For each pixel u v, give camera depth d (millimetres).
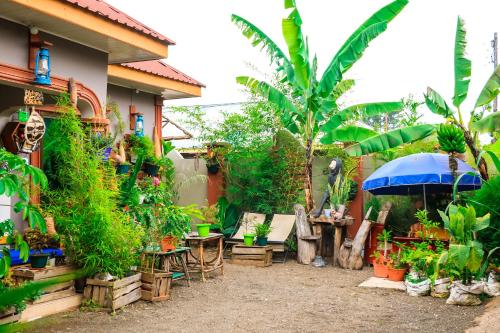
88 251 5809
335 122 10422
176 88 9961
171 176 11781
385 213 10070
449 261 6223
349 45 9578
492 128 8477
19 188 4156
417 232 8578
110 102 8961
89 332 4934
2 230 4395
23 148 6336
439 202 10148
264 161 11500
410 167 8930
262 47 10484
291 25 9594
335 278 8508
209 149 12047
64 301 5621
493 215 6844
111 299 5715
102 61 7445
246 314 5902
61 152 6125
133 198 6766
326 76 9805
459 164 8789
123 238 5914
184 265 7539
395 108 10297
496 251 6688
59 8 5801
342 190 10344
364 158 11203
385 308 6301
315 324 5504
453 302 6418
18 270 5395
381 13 9711
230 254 10648
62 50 6684
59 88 6559
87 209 5789
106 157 6930
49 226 5953
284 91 12016
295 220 10641
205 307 6203
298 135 11477
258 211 11625
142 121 9453
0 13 5711
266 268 9469
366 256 9945
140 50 7504
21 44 6047
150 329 5141
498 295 6402
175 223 6957
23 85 6156
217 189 12320
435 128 9461
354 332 5199
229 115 11914
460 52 8867
